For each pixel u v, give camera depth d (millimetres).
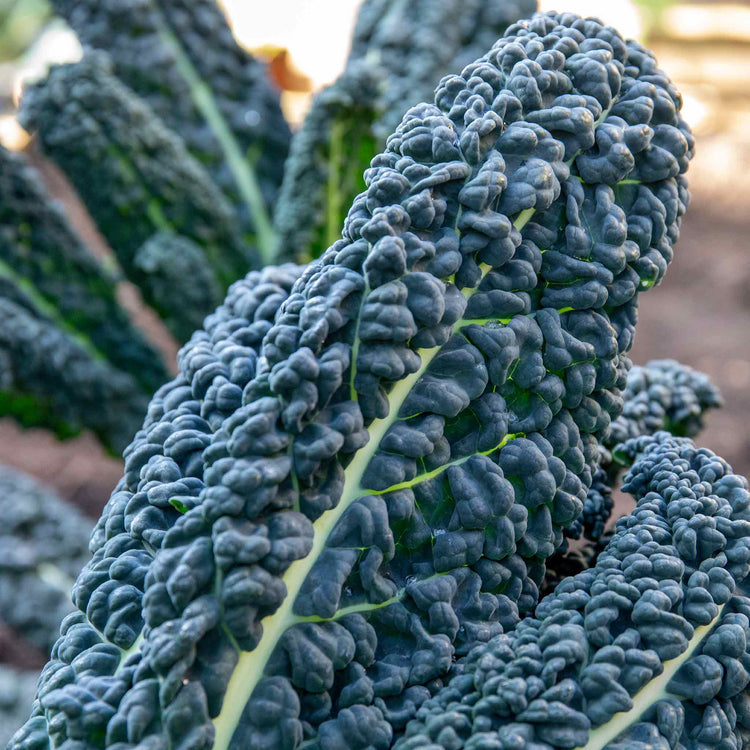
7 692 1021
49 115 857
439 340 586
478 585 596
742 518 604
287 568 578
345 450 581
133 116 872
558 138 599
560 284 603
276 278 647
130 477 612
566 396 605
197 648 571
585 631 580
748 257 2328
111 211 893
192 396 621
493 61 609
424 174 588
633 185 609
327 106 813
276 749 571
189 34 1009
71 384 918
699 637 587
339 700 582
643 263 605
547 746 564
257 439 572
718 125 2877
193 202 916
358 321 581
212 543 572
